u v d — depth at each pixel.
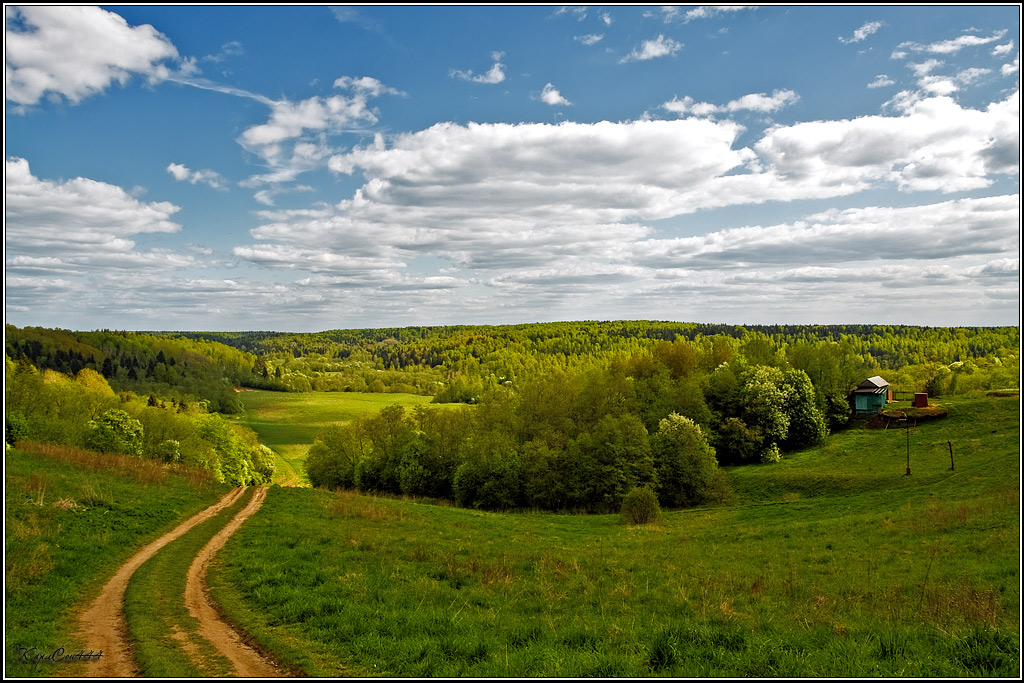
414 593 19.88
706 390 95.00
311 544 28.33
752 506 57.38
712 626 16.88
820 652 14.09
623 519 50.78
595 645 14.80
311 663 13.91
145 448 77.94
